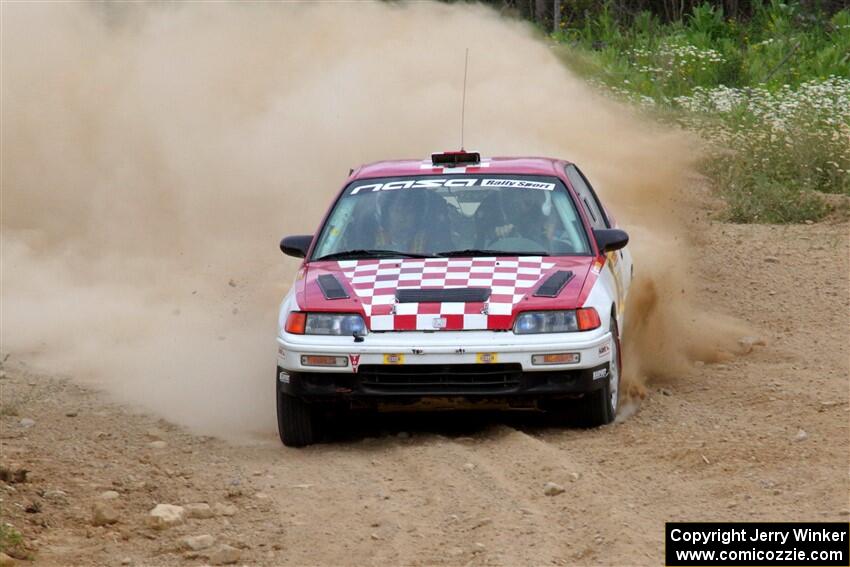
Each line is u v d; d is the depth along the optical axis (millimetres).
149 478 23797
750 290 38250
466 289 24984
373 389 24422
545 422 26141
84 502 22359
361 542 19828
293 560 19250
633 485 21594
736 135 58969
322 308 25016
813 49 93375
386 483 22703
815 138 54906
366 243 27219
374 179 28906
